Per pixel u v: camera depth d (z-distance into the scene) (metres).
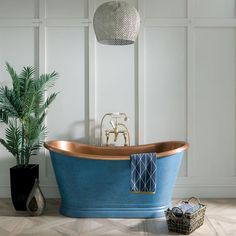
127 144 4.69
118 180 3.86
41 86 4.32
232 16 4.67
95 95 4.68
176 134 4.70
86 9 4.66
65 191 3.97
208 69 4.68
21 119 4.23
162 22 4.64
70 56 4.68
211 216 3.95
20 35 4.66
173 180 4.03
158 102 4.69
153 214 3.93
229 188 4.68
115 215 3.92
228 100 4.70
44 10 4.64
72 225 3.69
